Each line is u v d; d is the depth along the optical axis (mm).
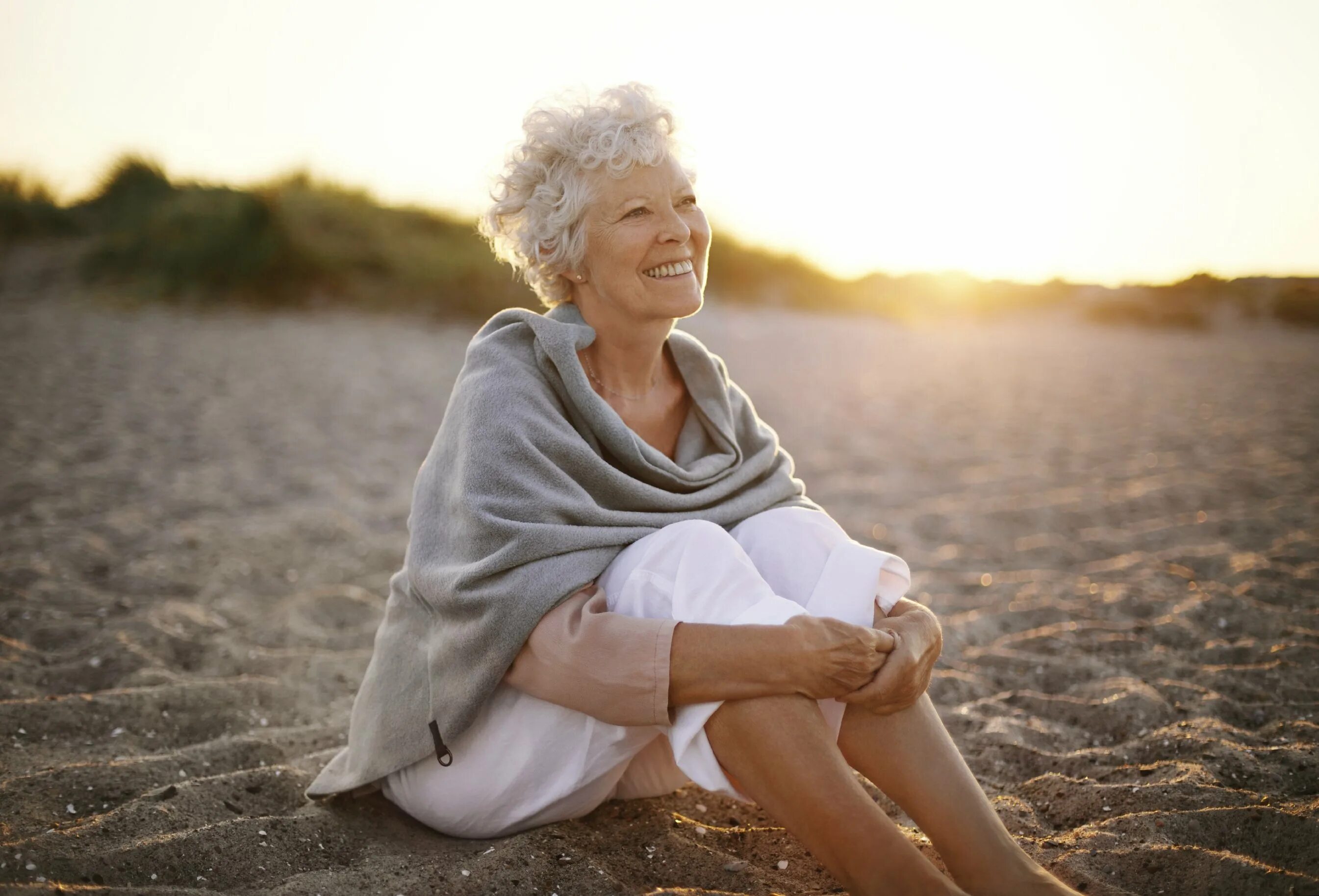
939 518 5004
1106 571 3963
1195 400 9188
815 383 10656
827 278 22859
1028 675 2936
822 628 1550
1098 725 2523
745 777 1568
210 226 13945
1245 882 1623
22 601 3396
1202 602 3352
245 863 1786
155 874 1722
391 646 1939
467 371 1896
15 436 6074
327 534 4480
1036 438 7430
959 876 1574
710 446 2082
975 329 19734
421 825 2014
